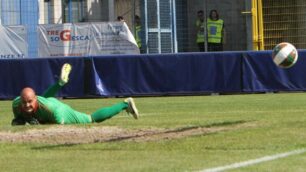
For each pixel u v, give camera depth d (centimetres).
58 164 1902
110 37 6612
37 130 2680
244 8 8300
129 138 2397
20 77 5816
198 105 4581
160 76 5741
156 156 1989
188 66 5719
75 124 2950
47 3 8131
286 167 1761
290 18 7269
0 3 7488
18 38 6619
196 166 1798
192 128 2670
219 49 7475
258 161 1853
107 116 3061
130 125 2872
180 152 2048
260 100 4878
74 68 5772
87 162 1919
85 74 5772
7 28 6600
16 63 5816
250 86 5678
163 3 7838
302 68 5628
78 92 5762
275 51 2802
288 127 2602
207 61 5703
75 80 5762
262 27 7025
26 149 2206
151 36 7731
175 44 7956
